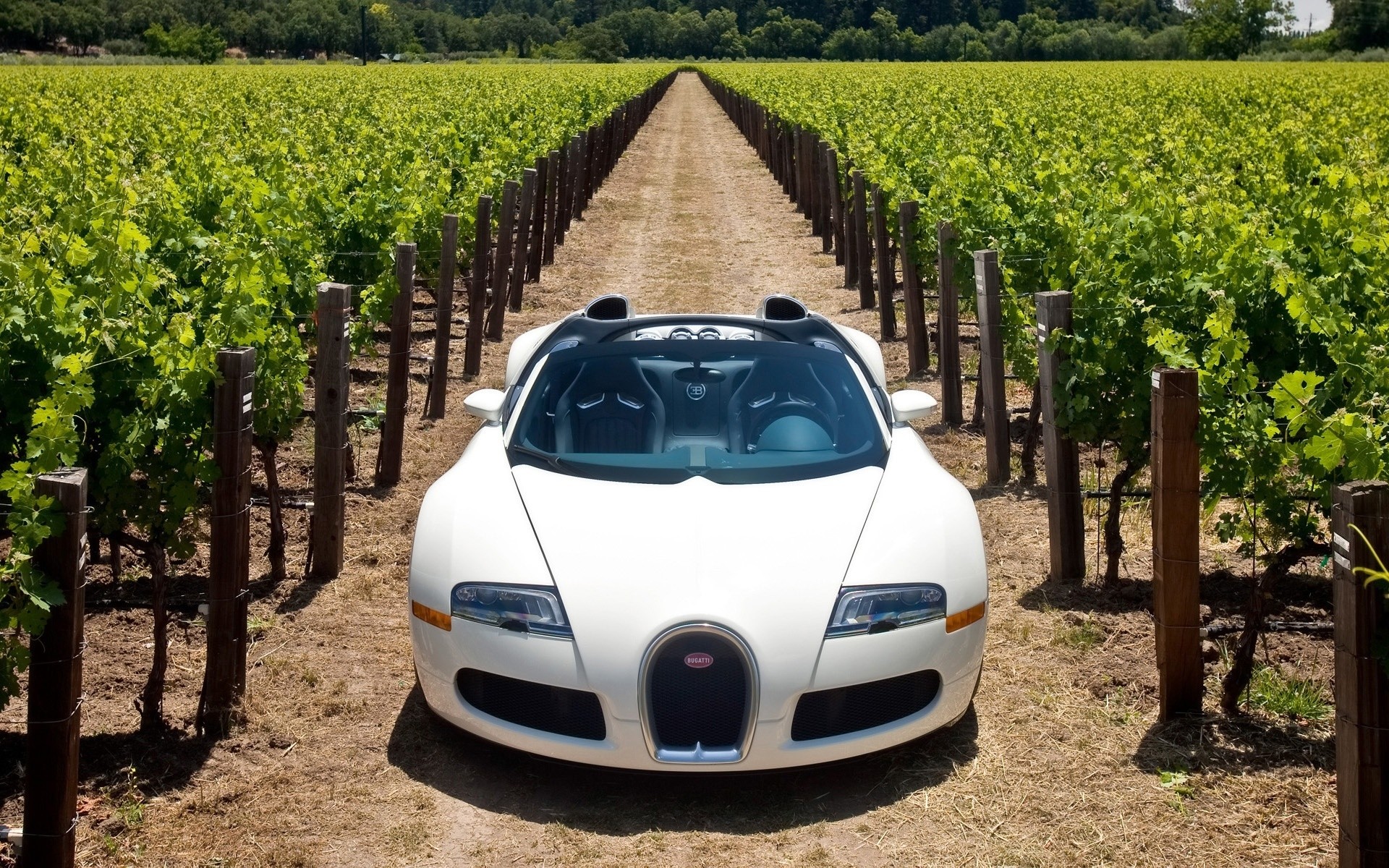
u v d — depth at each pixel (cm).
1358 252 564
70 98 2578
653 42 19500
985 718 423
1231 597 532
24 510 305
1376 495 292
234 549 406
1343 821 305
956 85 4019
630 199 2211
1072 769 387
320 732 413
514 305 1246
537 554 387
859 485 425
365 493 691
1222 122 2162
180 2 13238
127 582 553
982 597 400
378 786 379
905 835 352
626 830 356
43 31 11206
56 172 986
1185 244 592
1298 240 646
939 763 392
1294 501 437
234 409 401
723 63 14912
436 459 755
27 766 315
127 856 339
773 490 418
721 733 364
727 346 483
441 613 386
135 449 404
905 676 378
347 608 526
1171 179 1048
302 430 808
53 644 311
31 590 303
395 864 338
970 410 880
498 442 467
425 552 403
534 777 385
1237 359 443
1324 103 2362
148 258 606
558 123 2136
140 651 483
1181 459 404
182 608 524
